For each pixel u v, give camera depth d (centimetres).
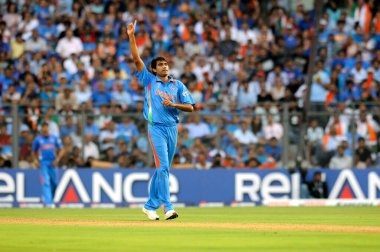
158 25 8831
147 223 4038
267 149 7325
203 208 6625
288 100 8262
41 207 6988
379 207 6756
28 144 7144
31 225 3884
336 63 8675
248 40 8738
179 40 8681
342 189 7344
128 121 7256
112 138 7225
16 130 7131
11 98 7975
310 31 8856
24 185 7112
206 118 7300
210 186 7269
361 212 5688
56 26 8694
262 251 2559
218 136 7294
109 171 7194
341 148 7344
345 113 7350
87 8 8875
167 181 4194
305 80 8406
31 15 8706
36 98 7912
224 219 4594
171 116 4162
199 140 7281
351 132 7362
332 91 8400
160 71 4131
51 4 8831
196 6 9062
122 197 7200
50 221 4275
